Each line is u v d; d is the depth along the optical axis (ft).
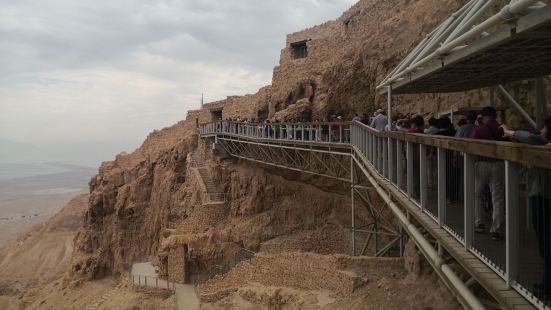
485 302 25.61
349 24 110.01
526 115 44.52
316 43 117.50
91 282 134.72
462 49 24.68
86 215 151.23
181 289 93.04
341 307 54.08
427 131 36.09
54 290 136.67
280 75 125.18
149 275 109.81
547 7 16.65
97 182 165.17
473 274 19.38
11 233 353.92
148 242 132.77
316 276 62.85
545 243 15.85
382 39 82.02
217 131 114.62
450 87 42.80
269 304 64.54
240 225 99.14
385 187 39.14
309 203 95.86
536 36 19.86
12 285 188.03
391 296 51.01
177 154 134.10
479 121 31.76
